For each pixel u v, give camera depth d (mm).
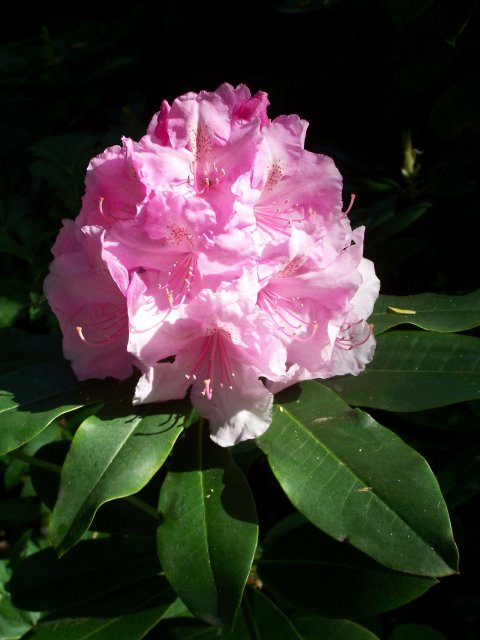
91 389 349
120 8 812
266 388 330
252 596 398
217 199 320
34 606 417
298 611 445
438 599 567
